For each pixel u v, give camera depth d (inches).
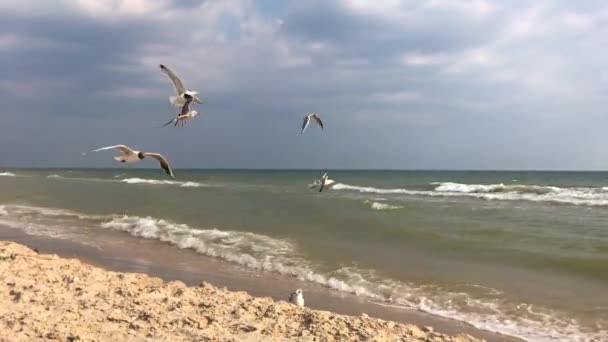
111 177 3292.3
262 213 1027.9
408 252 638.5
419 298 454.0
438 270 546.9
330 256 617.9
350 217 944.3
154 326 301.3
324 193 1652.3
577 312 409.7
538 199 1227.9
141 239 742.5
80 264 474.6
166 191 1726.1
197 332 295.0
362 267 564.7
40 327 285.4
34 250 570.9
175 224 870.4
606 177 3545.8
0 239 730.8
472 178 3366.1
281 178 3506.4
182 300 362.0
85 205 1192.8
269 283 505.0
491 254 616.7
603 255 586.9
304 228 826.8
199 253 645.9
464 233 754.2
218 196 1493.6
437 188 1704.0
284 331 310.3
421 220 895.1
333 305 436.5
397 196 1467.8
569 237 710.5
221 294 387.9
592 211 995.3
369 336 307.3
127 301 350.0
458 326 383.9
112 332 287.7
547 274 526.0
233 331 306.0
